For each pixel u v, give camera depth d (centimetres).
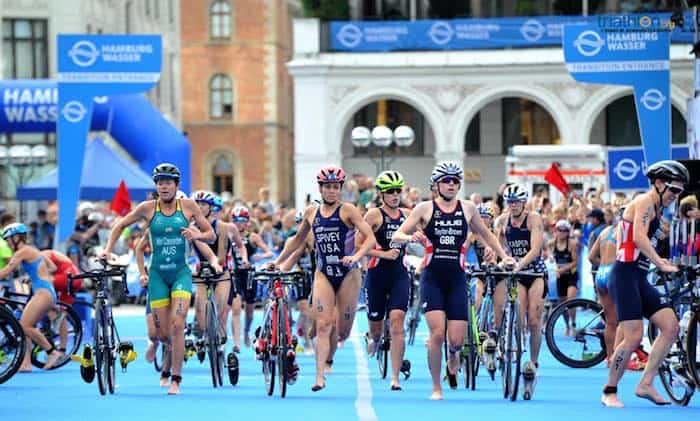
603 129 10544
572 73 5016
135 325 5900
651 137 5019
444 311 3044
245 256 4091
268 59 16112
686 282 3209
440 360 3053
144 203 3222
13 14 10250
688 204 3453
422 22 9800
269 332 3228
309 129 9850
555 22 9688
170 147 6788
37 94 6556
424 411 2823
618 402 2911
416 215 2997
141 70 5478
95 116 6725
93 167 6800
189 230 3200
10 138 10131
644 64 4997
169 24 13762
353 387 3403
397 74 9806
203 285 3753
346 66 9794
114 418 2756
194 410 2881
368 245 3122
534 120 10762
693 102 4400
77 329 4125
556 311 3866
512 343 3045
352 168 10912
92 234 6056
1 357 3550
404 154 10856
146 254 6962
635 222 2792
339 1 9869
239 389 3378
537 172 7981
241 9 16112
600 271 3622
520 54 9762
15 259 3972
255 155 16125
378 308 3369
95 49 5475
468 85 9800
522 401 3028
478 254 4059
